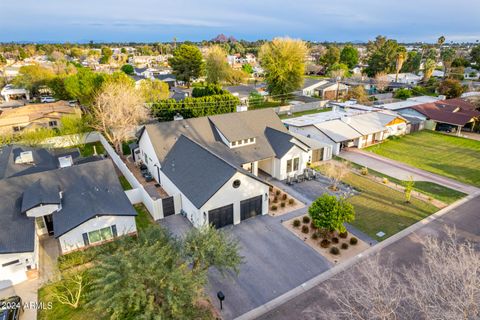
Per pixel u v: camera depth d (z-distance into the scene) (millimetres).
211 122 38938
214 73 98750
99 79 57531
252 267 22859
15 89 89312
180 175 30797
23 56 190000
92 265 21656
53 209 25453
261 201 29406
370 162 42656
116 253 16906
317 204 25375
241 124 38812
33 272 21891
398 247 25156
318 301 19906
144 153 39938
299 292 20656
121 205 26375
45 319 18672
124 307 14656
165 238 19750
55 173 28953
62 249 23844
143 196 31547
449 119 55344
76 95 59406
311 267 22938
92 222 24422
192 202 26891
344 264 23203
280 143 37312
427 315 14617
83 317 18688
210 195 25922
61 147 47594
